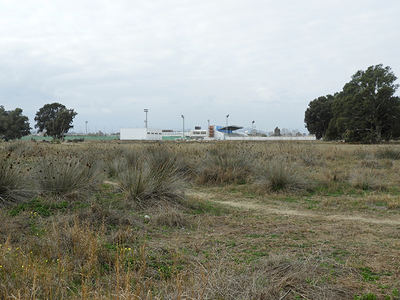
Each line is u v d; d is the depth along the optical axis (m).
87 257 4.14
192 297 3.02
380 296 3.56
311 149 19.94
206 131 111.44
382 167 14.79
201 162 12.32
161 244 5.12
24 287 3.03
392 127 55.88
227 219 6.85
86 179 8.52
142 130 85.31
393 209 7.80
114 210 6.48
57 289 3.22
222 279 3.45
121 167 11.75
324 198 9.06
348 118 56.84
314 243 5.32
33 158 11.26
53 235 4.68
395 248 5.09
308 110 78.88
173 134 108.56
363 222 6.70
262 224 6.49
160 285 3.59
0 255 3.62
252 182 10.94
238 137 95.25
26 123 69.69
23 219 5.93
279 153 16.36
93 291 3.23
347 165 15.21
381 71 55.28
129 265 3.79
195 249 4.93
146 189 7.82
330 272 4.12
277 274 3.89
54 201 7.31
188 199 8.26
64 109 75.38
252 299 3.21
